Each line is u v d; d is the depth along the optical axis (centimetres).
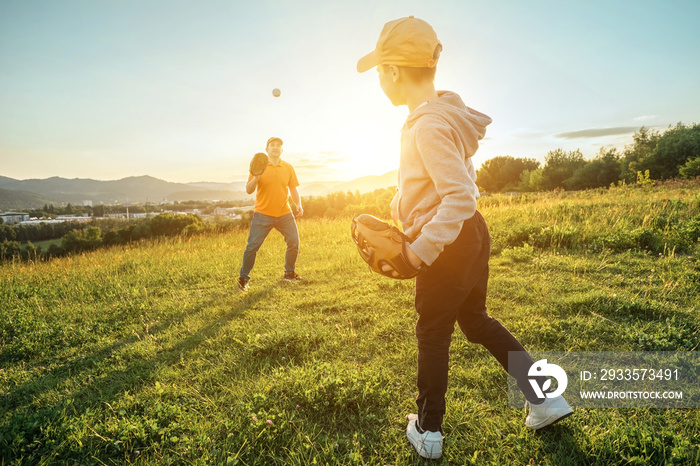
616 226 634
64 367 306
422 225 149
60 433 198
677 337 268
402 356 272
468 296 173
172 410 216
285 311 400
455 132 144
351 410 212
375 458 174
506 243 616
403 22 154
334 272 558
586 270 455
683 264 445
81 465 181
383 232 144
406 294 417
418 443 170
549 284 411
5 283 672
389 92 168
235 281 565
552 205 929
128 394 249
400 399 219
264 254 756
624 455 165
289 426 197
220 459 176
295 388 226
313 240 910
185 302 464
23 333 385
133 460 183
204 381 260
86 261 919
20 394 263
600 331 292
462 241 151
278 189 505
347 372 241
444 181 136
